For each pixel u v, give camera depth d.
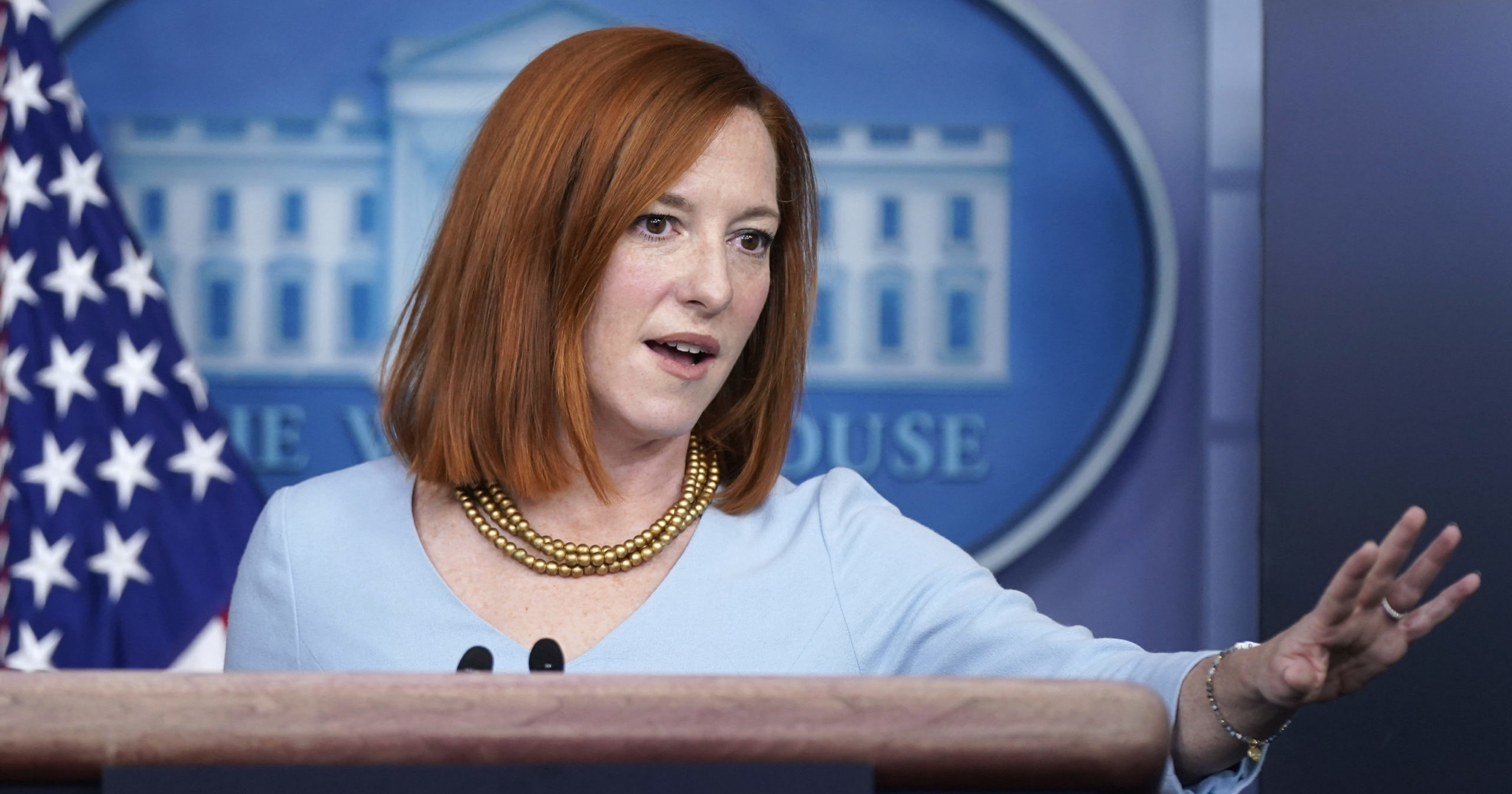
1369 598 1.64
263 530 2.54
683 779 1.06
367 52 5.75
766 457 2.57
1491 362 4.84
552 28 5.78
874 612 2.40
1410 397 4.88
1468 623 4.75
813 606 2.40
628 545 2.42
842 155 5.77
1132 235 5.74
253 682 1.07
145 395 4.95
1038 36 5.75
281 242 5.70
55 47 5.14
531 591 2.39
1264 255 4.96
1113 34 5.85
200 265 5.68
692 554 2.43
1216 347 5.76
